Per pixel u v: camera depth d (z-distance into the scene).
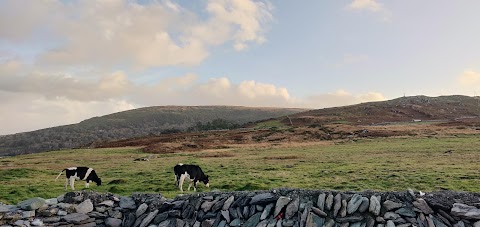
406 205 10.47
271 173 28.12
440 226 9.84
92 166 40.41
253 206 11.46
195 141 77.31
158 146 64.56
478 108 164.12
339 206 10.73
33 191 22.03
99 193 13.09
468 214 9.68
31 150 189.12
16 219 11.37
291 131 84.50
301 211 10.86
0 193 20.47
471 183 20.12
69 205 12.16
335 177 24.64
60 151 71.00
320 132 80.06
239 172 29.95
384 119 130.50
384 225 10.05
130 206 12.73
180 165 22.92
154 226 11.83
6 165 45.56
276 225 10.74
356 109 157.50
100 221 12.21
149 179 27.23
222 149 61.53
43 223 11.45
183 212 11.98
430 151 41.50
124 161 45.91
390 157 37.44
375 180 22.59
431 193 10.95
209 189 22.48
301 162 36.81
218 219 11.49
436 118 133.75
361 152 45.56
